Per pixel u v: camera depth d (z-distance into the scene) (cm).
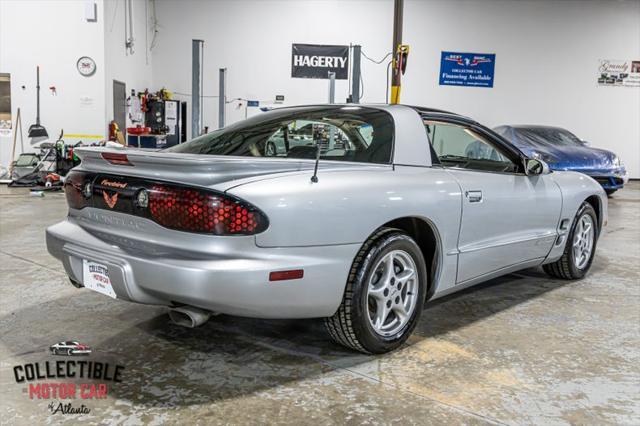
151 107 1114
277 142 260
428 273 264
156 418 180
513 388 209
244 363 225
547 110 1285
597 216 396
